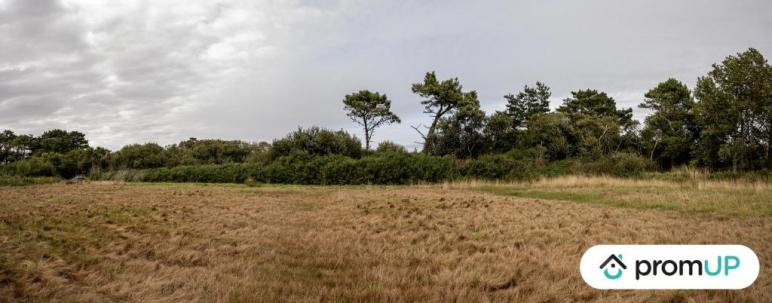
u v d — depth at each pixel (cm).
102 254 675
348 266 633
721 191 1894
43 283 509
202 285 522
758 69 3725
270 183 3638
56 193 2205
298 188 2877
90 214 1170
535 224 1016
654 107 5391
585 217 1141
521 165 3212
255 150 6925
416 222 1043
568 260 663
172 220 1071
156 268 604
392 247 753
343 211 1300
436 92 5412
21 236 799
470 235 878
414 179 3306
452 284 536
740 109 3762
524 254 691
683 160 4884
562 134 4569
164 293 502
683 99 5331
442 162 3334
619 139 5209
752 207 1338
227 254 701
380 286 529
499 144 4841
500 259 662
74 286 510
